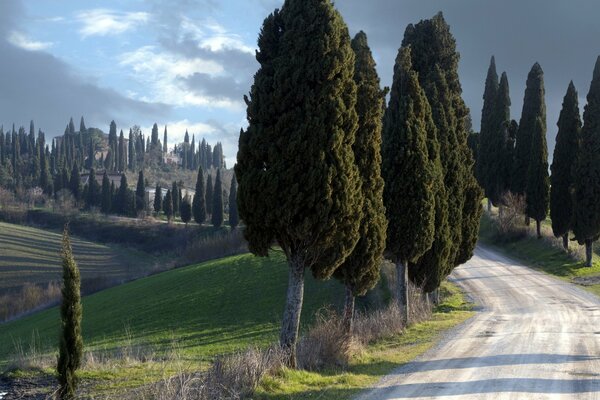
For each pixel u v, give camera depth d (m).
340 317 17.97
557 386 12.04
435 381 12.60
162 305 41.84
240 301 40.00
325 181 12.69
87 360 16.62
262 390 11.18
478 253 55.44
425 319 24.52
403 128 22.31
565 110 49.00
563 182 48.56
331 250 13.63
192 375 11.85
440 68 29.69
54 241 112.81
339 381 12.47
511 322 23.56
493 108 66.56
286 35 13.00
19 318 53.34
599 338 19.03
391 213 22.28
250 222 13.20
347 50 13.27
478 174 69.31
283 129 12.72
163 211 145.88
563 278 41.16
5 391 13.41
